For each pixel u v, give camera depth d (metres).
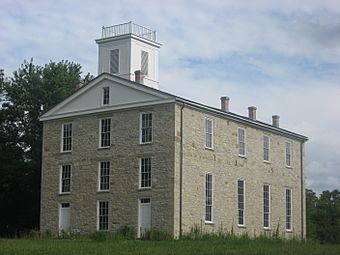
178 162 50.91
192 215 51.53
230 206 55.97
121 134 53.91
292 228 64.38
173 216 49.78
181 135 51.53
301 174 67.12
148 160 52.12
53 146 57.91
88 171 55.38
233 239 48.59
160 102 51.91
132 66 61.25
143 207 51.75
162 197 50.66
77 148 56.38
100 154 54.88
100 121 55.41
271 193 61.84
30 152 69.81
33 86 71.50
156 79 63.59
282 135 64.75
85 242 43.59
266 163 61.66
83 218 54.91
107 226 53.34
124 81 54.22
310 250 36.62
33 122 69.94
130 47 61.38
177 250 35.59
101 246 38.44
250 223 58.22
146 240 47.38
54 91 71.50
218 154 55.28
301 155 67.62
